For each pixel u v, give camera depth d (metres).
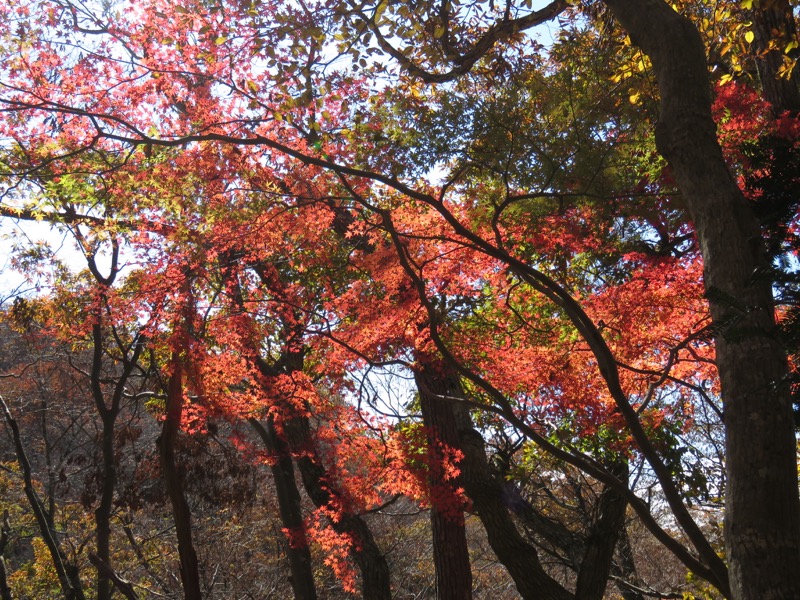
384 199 9.30
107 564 9.11
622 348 8.60
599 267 10.42
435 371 9.79
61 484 16.27
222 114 8.15
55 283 10.45
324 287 10.48
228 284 9.32
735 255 4.09
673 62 4.67
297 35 7.16
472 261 8.10
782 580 3.57
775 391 3.59
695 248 8.24
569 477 15.57
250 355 9.41
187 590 7.46
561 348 8.91
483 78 9.51
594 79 8.66
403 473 9.05
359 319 8.50
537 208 8.13
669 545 4.92
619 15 5.05
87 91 8.25
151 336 8.84
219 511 18.45
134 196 8.52
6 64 8.16
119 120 6.15
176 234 8.18
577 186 7.84
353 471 9.86
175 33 8.27
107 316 8.97
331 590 20.17
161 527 19.86
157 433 16.53
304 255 9.34
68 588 11.74
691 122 4.47
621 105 8.38
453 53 8.38
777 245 4.73
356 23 7.25
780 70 7.94
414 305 8.28
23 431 18.72
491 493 10.89
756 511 3.68
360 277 9.27
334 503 9.34
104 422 11.73
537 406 9.51
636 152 8.38
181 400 8.59
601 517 11.12
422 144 8.82
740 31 8.78
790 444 3.74
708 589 13.58
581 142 7.94
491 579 22.98
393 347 9.00
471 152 8.54
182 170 8.21
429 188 8.90
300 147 8.19
